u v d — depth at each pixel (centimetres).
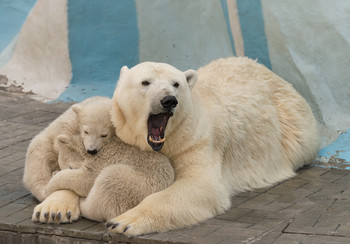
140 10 1520
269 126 1060
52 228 820
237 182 994
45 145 912
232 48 1402
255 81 1092
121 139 873
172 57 1499
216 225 830
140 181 829
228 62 1130
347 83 1293
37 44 1614
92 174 848
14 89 1587
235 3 1368
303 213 876
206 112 924
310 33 1312
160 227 805
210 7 1434
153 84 826
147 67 851
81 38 1575
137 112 838
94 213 833
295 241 765
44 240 824
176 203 823
